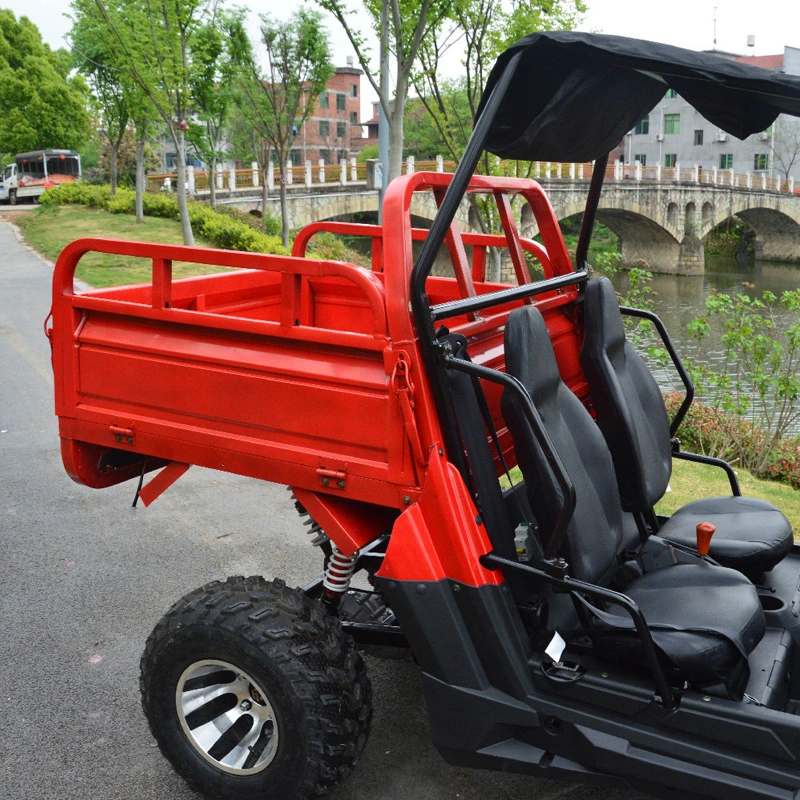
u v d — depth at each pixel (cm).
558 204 3069
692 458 368
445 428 249
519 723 250
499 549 258
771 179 4934
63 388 317
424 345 244
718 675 236
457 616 250
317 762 259
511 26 1010
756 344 809
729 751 225
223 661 267
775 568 325
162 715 283
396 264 244
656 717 234
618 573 302
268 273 414
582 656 258
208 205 2881
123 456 340
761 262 5700
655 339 1088
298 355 266
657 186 4534
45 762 318
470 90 1045
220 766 277
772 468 738
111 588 461
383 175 1066
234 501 594
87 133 4975
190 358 285
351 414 258
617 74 262
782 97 231
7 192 4500
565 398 293
